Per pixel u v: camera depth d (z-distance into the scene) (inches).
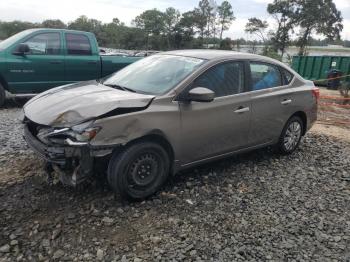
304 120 246.4
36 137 160.6
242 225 154.3
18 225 143.9
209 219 156.9
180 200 170.7
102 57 385.4
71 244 135.3
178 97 171.5
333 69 789.2
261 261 132.6
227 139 195.3
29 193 167.0
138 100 160.4
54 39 356.8
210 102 182.1
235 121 195.2
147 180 165.8
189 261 129.8
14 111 333.4
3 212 151.8
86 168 148.5
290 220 161.2
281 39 2325.3
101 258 129.0
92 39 380.5
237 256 134.3
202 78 181.8
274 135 225.6
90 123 146.4
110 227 146.3
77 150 145.7
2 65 330.3
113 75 209.3
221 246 139.4
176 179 191.9
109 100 157.5
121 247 135.1
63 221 148.0
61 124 148.6
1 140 233.6
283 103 222.7
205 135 183.0
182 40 2967.5
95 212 154.9
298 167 223.6
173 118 167.5
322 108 471.8
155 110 161.9
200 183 189.8
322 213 169.6
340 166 230.7
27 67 341.4
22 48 337.1
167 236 143.0
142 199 166.7
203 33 3083.2
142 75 192.7
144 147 160.2
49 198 163.6
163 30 2910.9
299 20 2273.6
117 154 156.6
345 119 406.9
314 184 200.8
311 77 877.8
